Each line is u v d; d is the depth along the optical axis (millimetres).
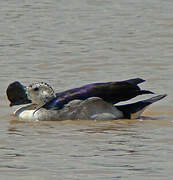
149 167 14711
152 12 37812
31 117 19641
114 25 34938
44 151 16078
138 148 16234
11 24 35719
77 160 15273
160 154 15688
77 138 17328
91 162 15109
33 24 35625
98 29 34062
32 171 14484
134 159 15320
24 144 16766
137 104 19656
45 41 31719
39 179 13953
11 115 20281
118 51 29375
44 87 19906
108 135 17609
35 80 24734
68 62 27578
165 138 17188
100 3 41188
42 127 18688
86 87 19719
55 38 32344
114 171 14438
